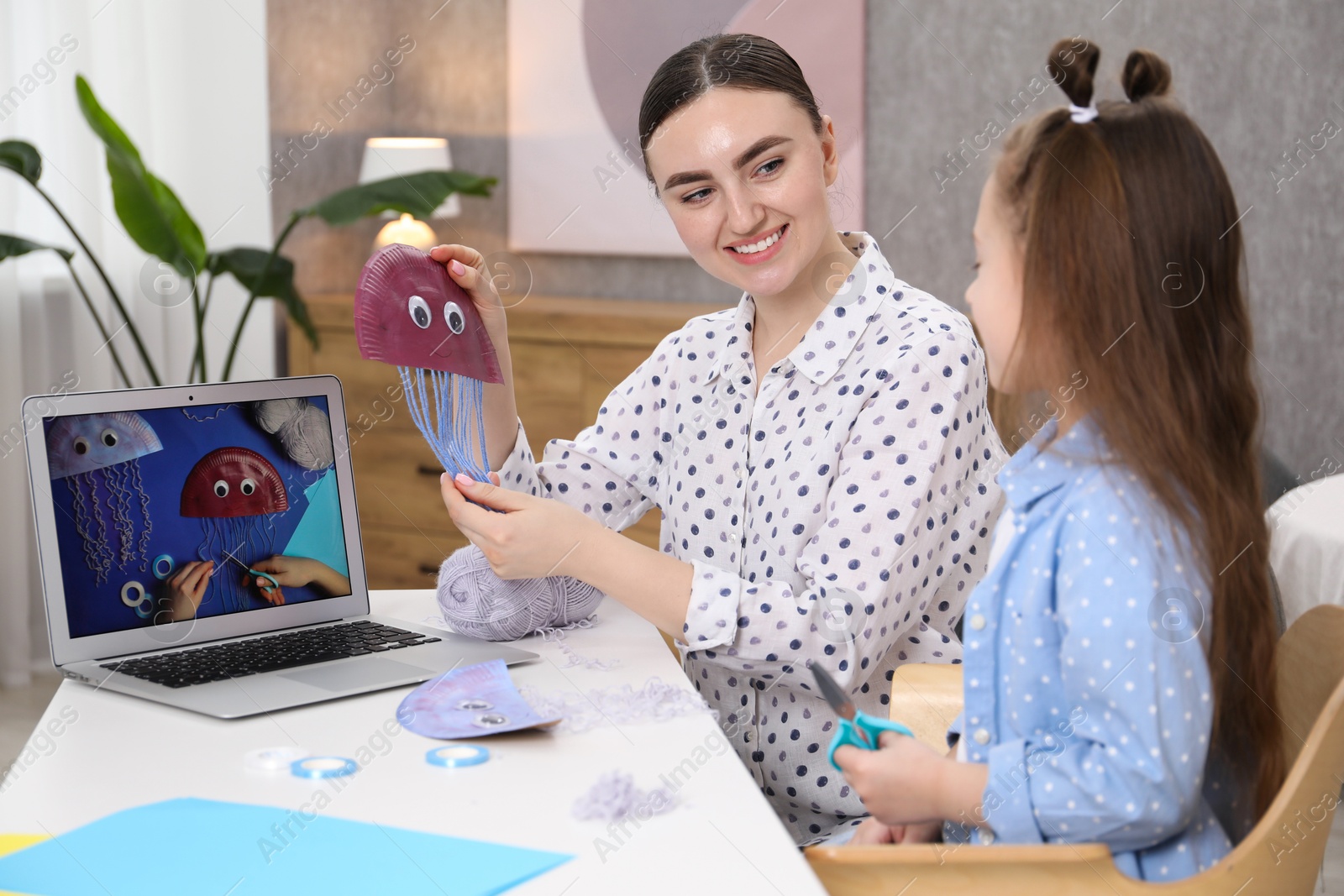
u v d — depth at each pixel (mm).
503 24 3551
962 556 1229
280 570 1200
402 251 1142
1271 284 3006
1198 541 810
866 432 1129
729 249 1188
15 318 2863
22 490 2924
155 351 3227
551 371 2951
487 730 892
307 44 3424
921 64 3139
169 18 3279
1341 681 785
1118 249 843
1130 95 900
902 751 828
